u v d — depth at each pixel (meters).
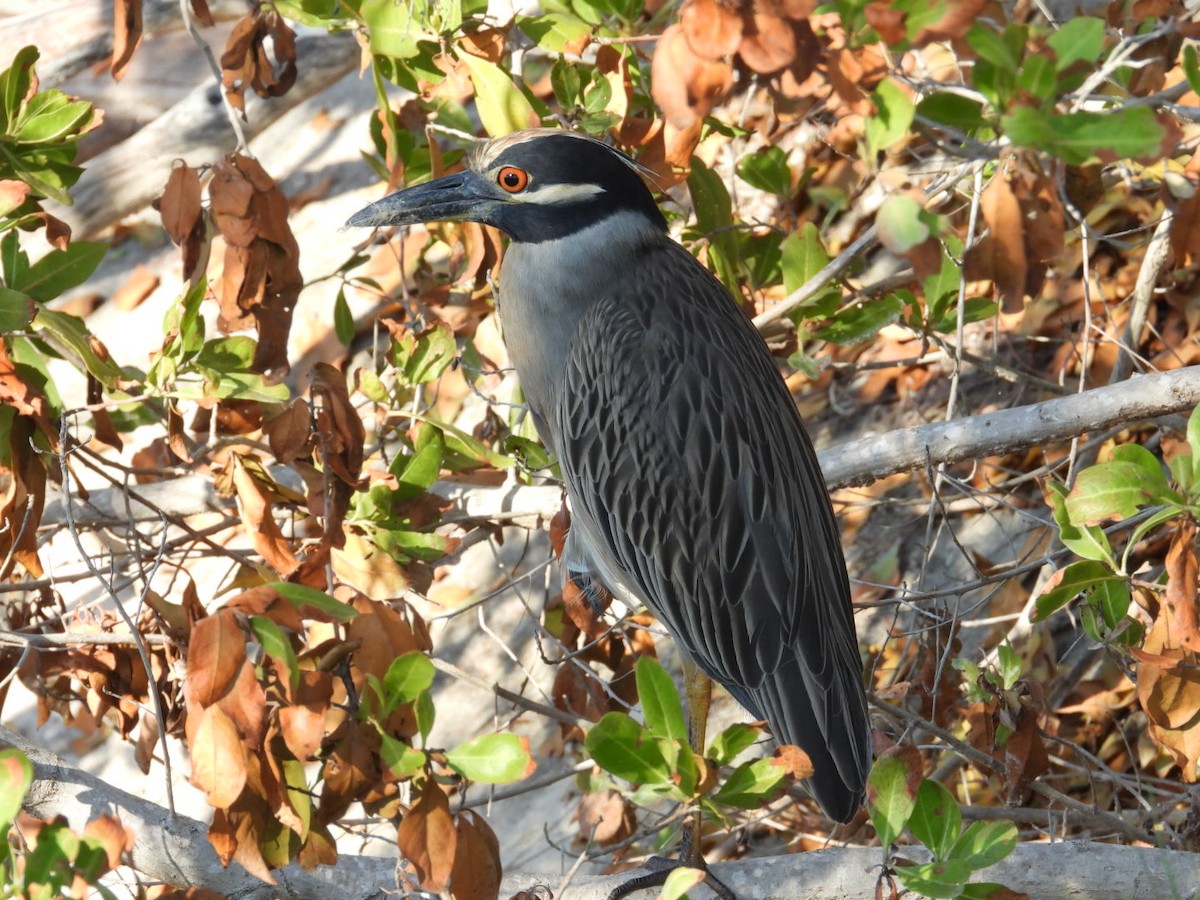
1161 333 11.78
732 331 8.66
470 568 12.45
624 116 8.55
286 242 7.49
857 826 9.38
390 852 11.07
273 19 8.03
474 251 8.64
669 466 8.43
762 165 10.05
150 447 9.55
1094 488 6.21
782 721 8.30
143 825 6.70
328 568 7.27
